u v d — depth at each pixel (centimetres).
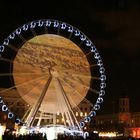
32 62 7431
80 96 7781
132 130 17262
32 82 7400
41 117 7625
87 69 7869
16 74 7300
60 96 7594
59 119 11088
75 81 7756
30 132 7400
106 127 17525
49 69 7531
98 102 7794
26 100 7369
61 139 6103
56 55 7662
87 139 6600
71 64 7769
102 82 7844
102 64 7888
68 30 7800
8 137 5938
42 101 7406
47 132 5850
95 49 7931
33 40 7488
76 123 7769
